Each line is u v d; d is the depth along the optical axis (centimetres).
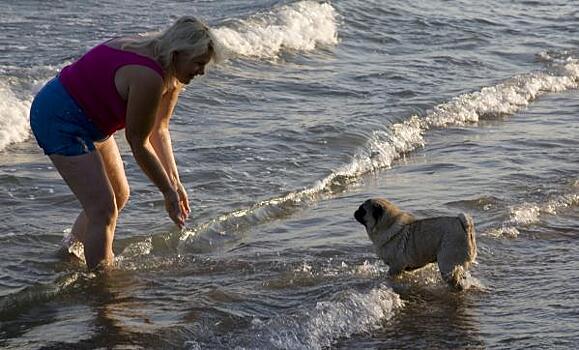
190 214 916
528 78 1584
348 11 2047
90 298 721
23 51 1605
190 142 1146
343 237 878
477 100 1421
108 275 753
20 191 959
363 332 682
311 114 1311
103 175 727
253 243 859
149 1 2253
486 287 768
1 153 1091
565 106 1464
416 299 746
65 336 655
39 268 784
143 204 941
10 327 670
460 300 744
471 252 753
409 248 772
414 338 676
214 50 680
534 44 1938
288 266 802
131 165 1055
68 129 700
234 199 967
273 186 1012
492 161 1136
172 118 1251
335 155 1134
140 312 696
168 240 850
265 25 1820
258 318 692
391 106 1370
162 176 702
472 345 663
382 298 730
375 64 1692
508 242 863
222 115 1286
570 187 1023
